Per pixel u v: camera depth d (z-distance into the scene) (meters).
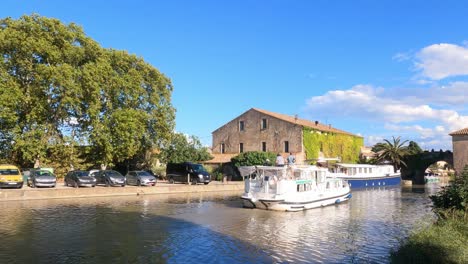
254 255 12.80
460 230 12.37
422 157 67.25
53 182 33.56
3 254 12.52
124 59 47.28
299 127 55.28
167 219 20.28
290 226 18.59
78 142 43.16
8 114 35.97
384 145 67.81
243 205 25.61
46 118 40.91
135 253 12.89
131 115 43.47
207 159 55.53
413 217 21.70
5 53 37.94
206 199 31.44
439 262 10.12
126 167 52.59
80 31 43.03
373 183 52.16
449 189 14.79
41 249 13.27
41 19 39.03
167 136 49.69
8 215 20.75
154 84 49.50
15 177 31.47
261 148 58.22
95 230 16.88
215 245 14.22
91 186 34.81
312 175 27.33
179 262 11.87
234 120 61.19
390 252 12.09
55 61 39.47
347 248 13.85
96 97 41.34
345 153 66.38
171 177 45.41
